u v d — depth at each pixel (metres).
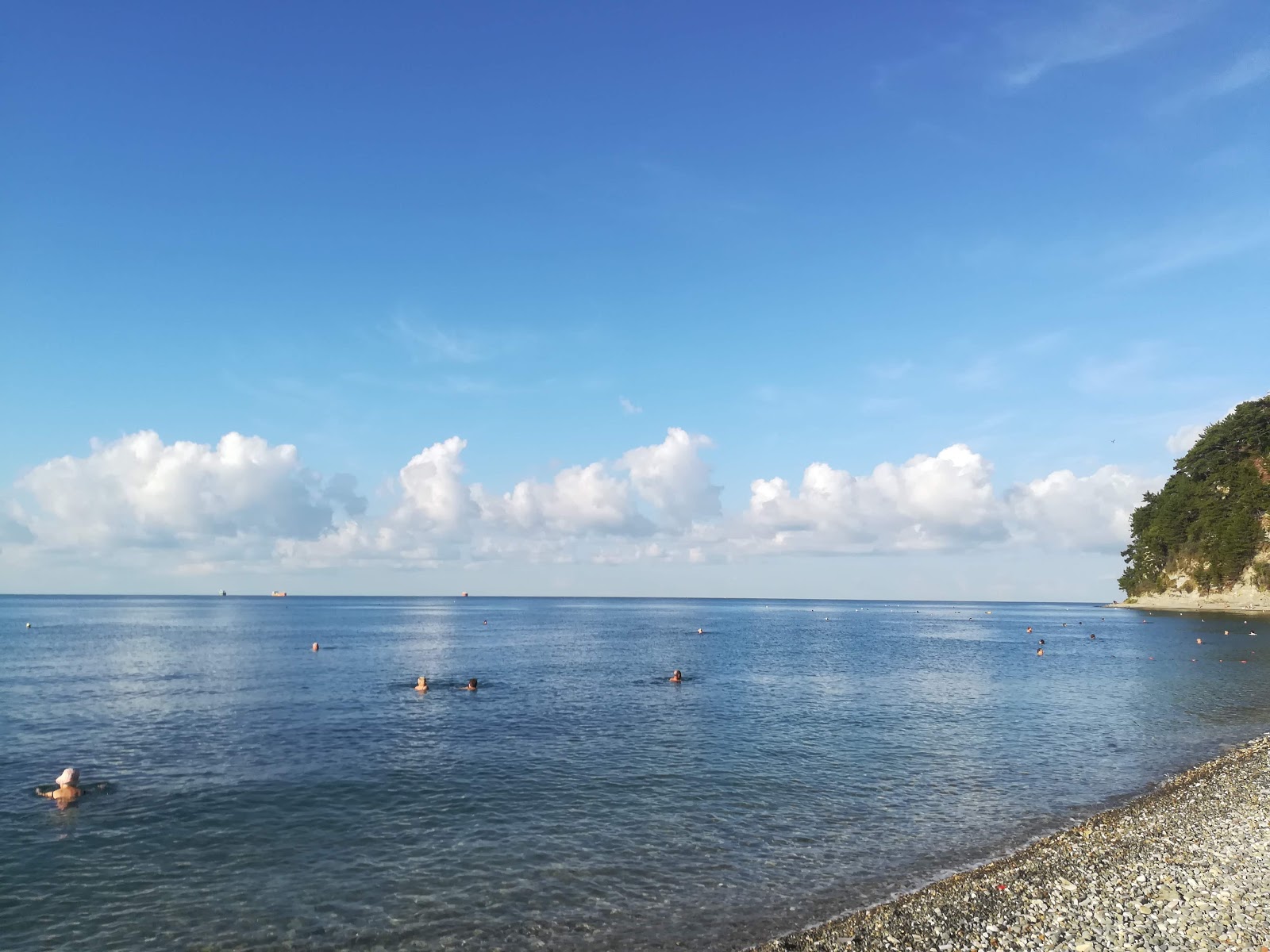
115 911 17.67
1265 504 151.25
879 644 100.81
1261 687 55.25
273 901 18.17
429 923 17.12
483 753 33.00
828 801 26.22
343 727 38.34
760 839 22.45
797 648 93.06
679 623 170.25
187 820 23.98
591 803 25.89
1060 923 15.87
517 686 54.38
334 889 18.84
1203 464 165.12
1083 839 21.69
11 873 19.69
